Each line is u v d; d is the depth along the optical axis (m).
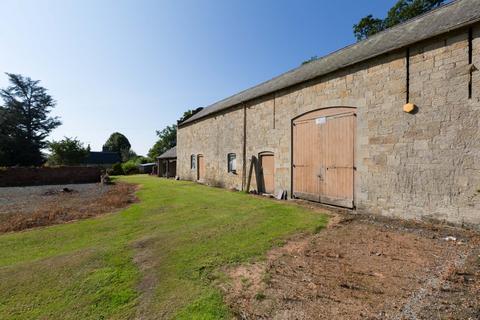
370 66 6.26
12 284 3.21
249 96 11.66
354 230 4.97
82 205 9.25
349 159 6.81
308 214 6.41
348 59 7.07
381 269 3.19
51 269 3.61
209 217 6.44
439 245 3.99
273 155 9.91
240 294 2.70
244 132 11.66
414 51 5.42
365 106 6.37
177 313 2.43
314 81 7.89
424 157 5.25
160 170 27.09
